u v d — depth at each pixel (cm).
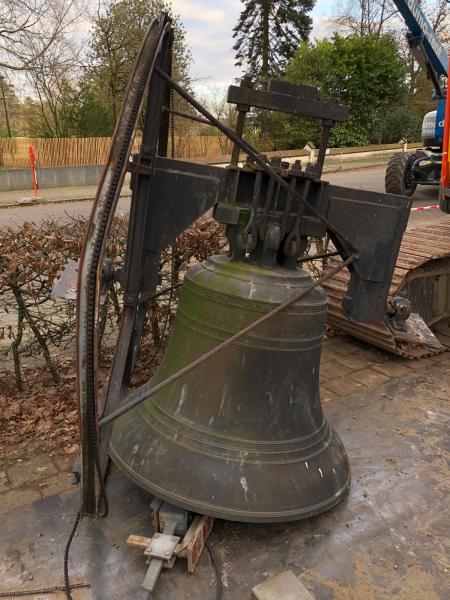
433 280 473
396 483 275
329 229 236
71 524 238
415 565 222
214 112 1938
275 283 228
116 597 201
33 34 1761
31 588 204
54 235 342
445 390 388
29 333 400
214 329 232
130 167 212
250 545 230
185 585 208
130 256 231
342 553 227
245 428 231
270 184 221
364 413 350
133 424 249
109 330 442
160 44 192
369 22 2858
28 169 1662
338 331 509
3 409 341
